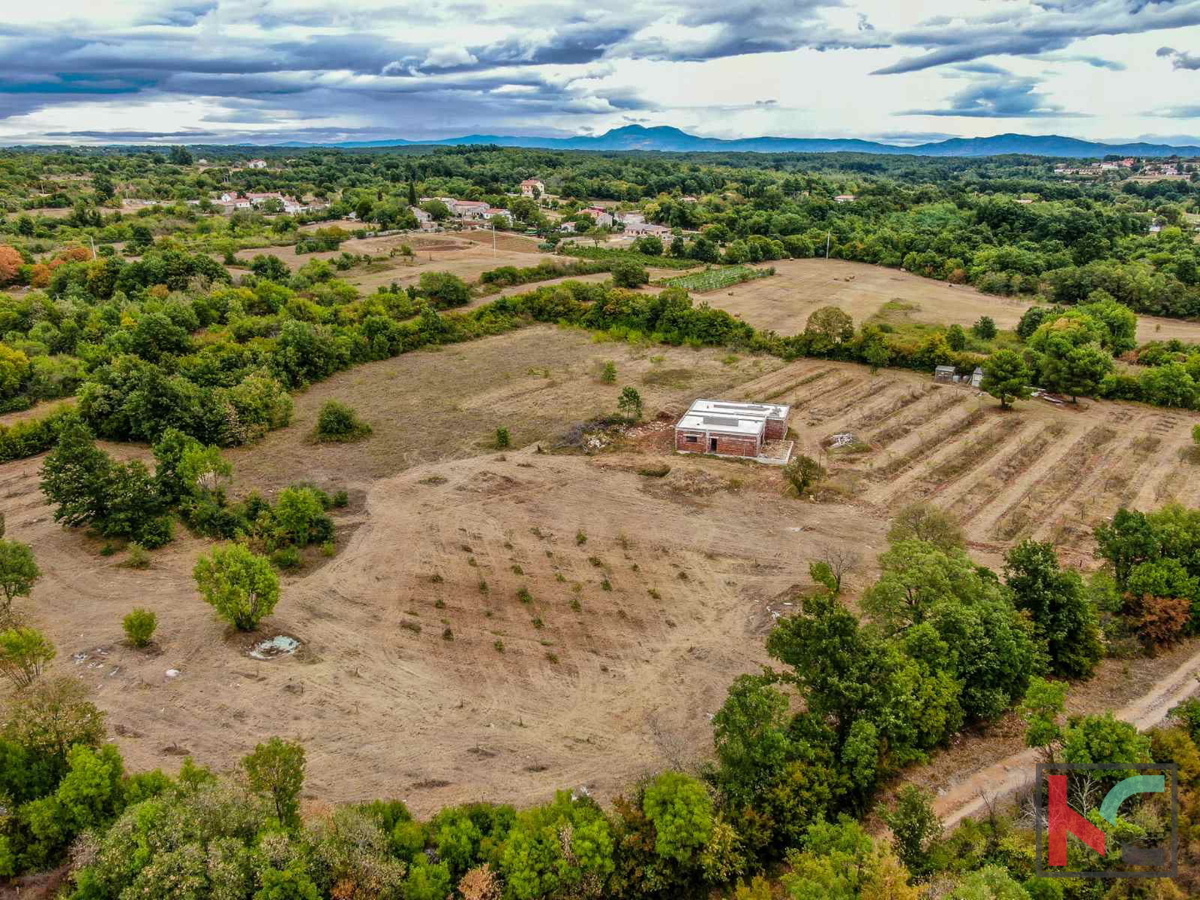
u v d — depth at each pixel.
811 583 55.12
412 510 65.94
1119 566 50.97
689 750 39.78
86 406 79.50
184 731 40.44
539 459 76.56
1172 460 74.81
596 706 43.19
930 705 37.62
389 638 49.06
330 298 128.50
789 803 32.75
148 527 58.88
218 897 26.88
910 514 56.50
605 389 96.81
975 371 98.25
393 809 32.91
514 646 48.44
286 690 43.94
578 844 29.88
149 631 46.16
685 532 62.50
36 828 30.86
